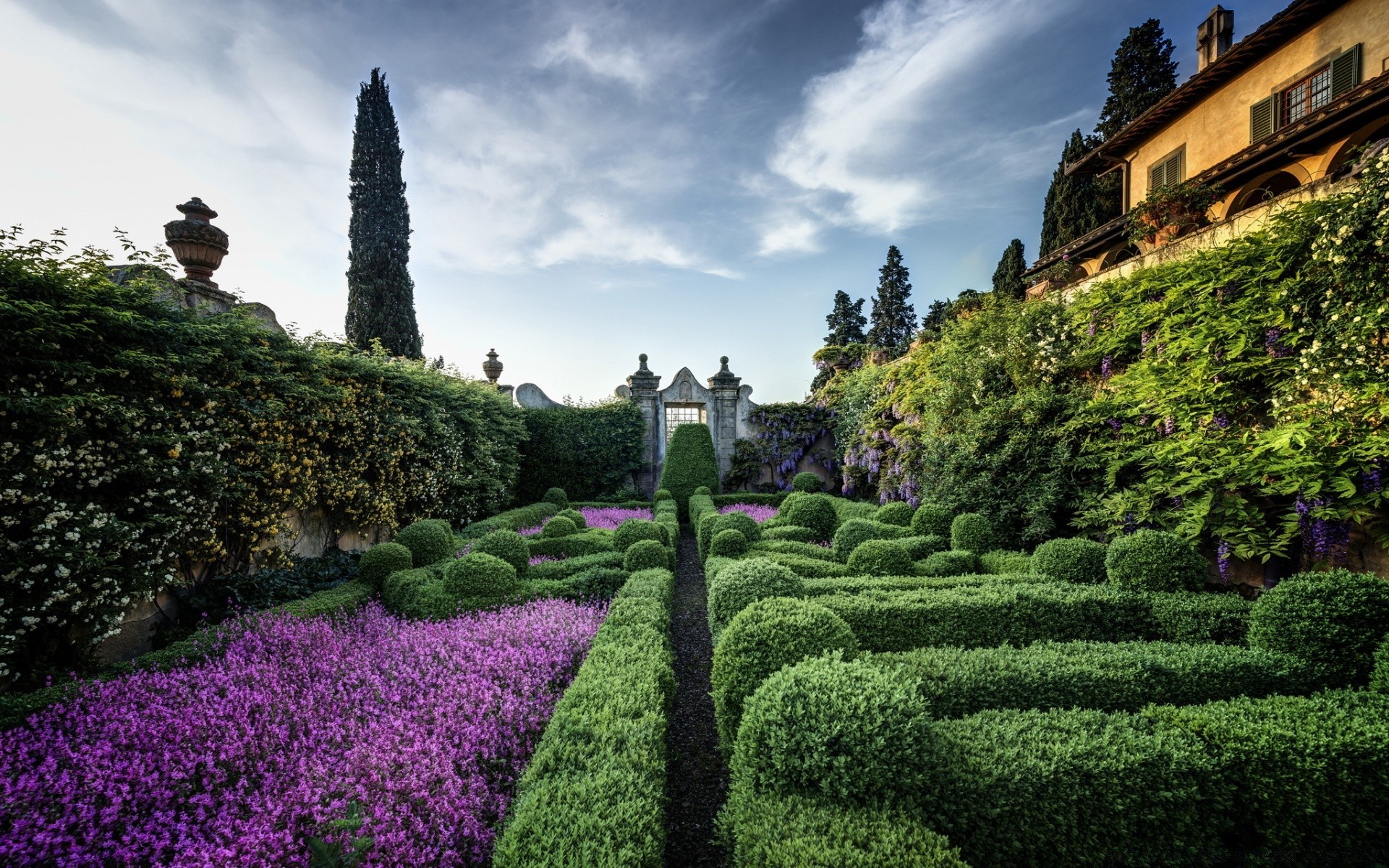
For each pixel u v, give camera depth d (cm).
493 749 284
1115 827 204
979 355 764
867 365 1455
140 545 433
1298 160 760
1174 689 285
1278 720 234
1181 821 210
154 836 217
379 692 343
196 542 499
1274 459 403
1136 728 238
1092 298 643
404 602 534
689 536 1209
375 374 795
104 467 412
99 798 238
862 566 530
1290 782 218
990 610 382
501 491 1253
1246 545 422
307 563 640
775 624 293
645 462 1698
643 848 172
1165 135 1059
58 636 379
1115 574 419
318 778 252
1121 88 1537
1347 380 376
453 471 988
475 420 1102
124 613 446
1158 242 689
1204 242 567
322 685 350
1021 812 201
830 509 861
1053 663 293
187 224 602
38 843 203
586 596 570
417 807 234
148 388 462
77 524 382
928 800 196
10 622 351
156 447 457
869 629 379
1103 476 562
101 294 421
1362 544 394
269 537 600
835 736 200
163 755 262
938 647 342
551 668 393
